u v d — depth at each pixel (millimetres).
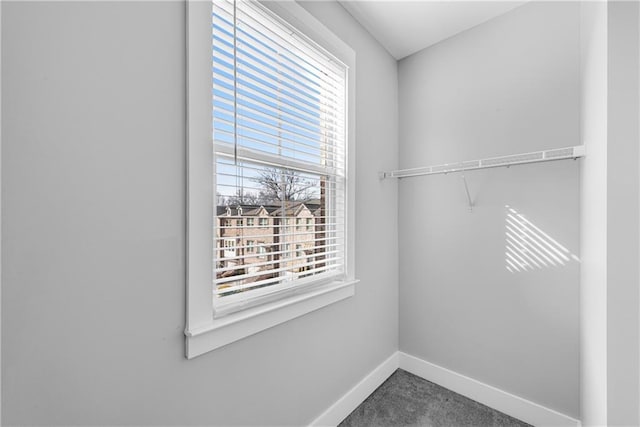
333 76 1544
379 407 1688
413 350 2055
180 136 884
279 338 1225
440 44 1922
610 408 838
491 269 1706
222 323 967
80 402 706
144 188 807
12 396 621
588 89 1170
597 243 978
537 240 1542
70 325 688
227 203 1052
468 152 1799
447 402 1737
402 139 2109
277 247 1263
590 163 1115
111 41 746
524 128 1589
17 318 625
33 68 637
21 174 625
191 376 920
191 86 890
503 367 1662
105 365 742
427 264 1981
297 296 1295
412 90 2061
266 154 1188
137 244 794
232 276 1098
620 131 839
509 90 1642
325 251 1573
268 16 1157
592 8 1070
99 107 727
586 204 1209
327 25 1490
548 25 1508
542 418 1518
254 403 1123
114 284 753
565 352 1457
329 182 1550
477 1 1575
